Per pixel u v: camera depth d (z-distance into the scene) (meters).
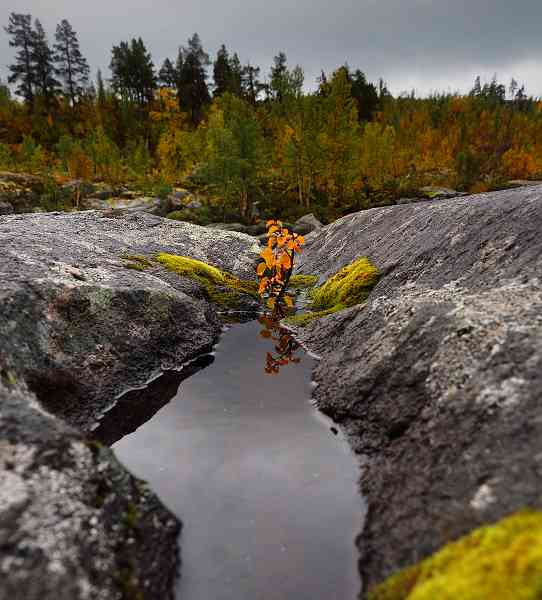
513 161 59.81
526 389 3.99
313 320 9.91
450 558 2.99
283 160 41.41
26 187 41.59
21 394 5.36
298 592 3.57
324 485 4.75
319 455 5.27
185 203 39.31
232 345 9.19
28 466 3.69
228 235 16.62
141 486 4.35
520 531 2.84
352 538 4.06
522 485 3.21
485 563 2.74
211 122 44.62
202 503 4.54
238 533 4.16
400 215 12.99
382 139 44.00
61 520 3.33
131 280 9.01
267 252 11.61
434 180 54.19
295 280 14.05
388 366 5.84
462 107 90.94
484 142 72.69
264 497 4.61
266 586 3.63
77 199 38.91
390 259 10.64
